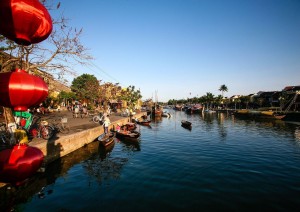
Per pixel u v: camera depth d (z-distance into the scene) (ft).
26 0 7.75
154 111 252.42
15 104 8.45
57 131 65.41
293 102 227.81
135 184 39.60
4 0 7.32
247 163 54.75
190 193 36.11
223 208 31.42
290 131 117.60
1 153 8.45
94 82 177.58
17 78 8.15
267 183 41.14
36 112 106.52
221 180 42.39
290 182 41.81
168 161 55.72
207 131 117.29
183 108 451.94
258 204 32.81
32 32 8.59
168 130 121.08
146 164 52.70
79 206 31.17
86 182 40.24
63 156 53.78
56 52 45.96
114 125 100.63
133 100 248.93
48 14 8.87
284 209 31.53
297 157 61.26
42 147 44.37
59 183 39.63
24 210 29.89
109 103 201.57
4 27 8.16
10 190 34.17
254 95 339.98
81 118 107.24
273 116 198.70
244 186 39.52
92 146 68.90
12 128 41.06
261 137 96.94
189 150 69.41
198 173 46.37
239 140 88.79
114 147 72.28
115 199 33.50
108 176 43.65
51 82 52.42
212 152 66.80
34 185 38.34
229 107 408.26
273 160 57.93
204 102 456.45
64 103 159.12
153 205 31.81
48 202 32.22
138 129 125.39
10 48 39.68
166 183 40.32
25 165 8.27
